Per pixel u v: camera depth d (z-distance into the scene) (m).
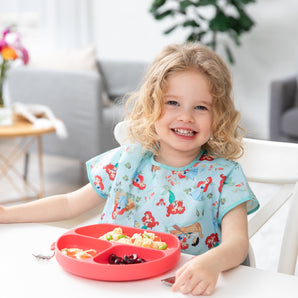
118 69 3.87
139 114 1.11
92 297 0.69
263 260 2.01
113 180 1.09
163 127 1.01
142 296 0.69
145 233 0.86
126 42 4.98
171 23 4.79
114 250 0.80
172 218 1.03
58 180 3.28
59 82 3.13
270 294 0.71
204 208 1.02
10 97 3.37
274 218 2.44
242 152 1.10
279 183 1.11
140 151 1.08
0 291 0.70
